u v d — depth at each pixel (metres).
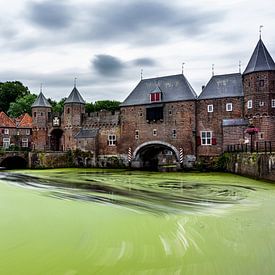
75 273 8.18
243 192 22.81
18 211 15.88
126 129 51.56
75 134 56.16
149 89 50.97
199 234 11.71
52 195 21.92
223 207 17.27
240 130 42.22
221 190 24.05
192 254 9.59
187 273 8.23
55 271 8.29
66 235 11.47
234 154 37.00
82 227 12.66
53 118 59.22
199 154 45.84
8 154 51.91
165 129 48.31
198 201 19.30
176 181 30.94
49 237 11.18
